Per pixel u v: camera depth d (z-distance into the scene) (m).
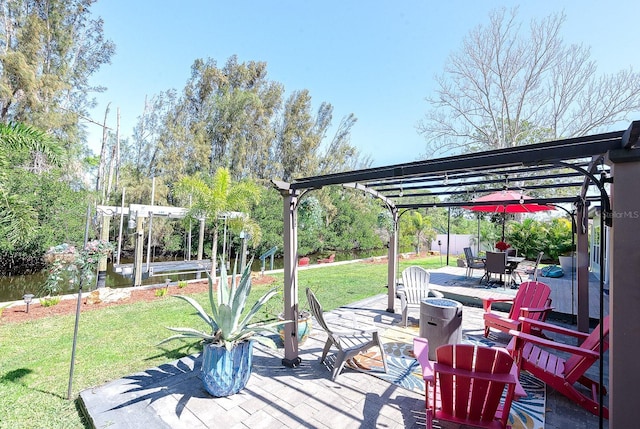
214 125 18.56
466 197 14.84
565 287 7.56
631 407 1.65
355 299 6.88
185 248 14.56
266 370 3.42
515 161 2.15
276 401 2.82
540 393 2.97
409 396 2.92
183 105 19.70
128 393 2.92
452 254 17.02
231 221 9.55
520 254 12.74
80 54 16.36
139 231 8.50
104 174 16.44
